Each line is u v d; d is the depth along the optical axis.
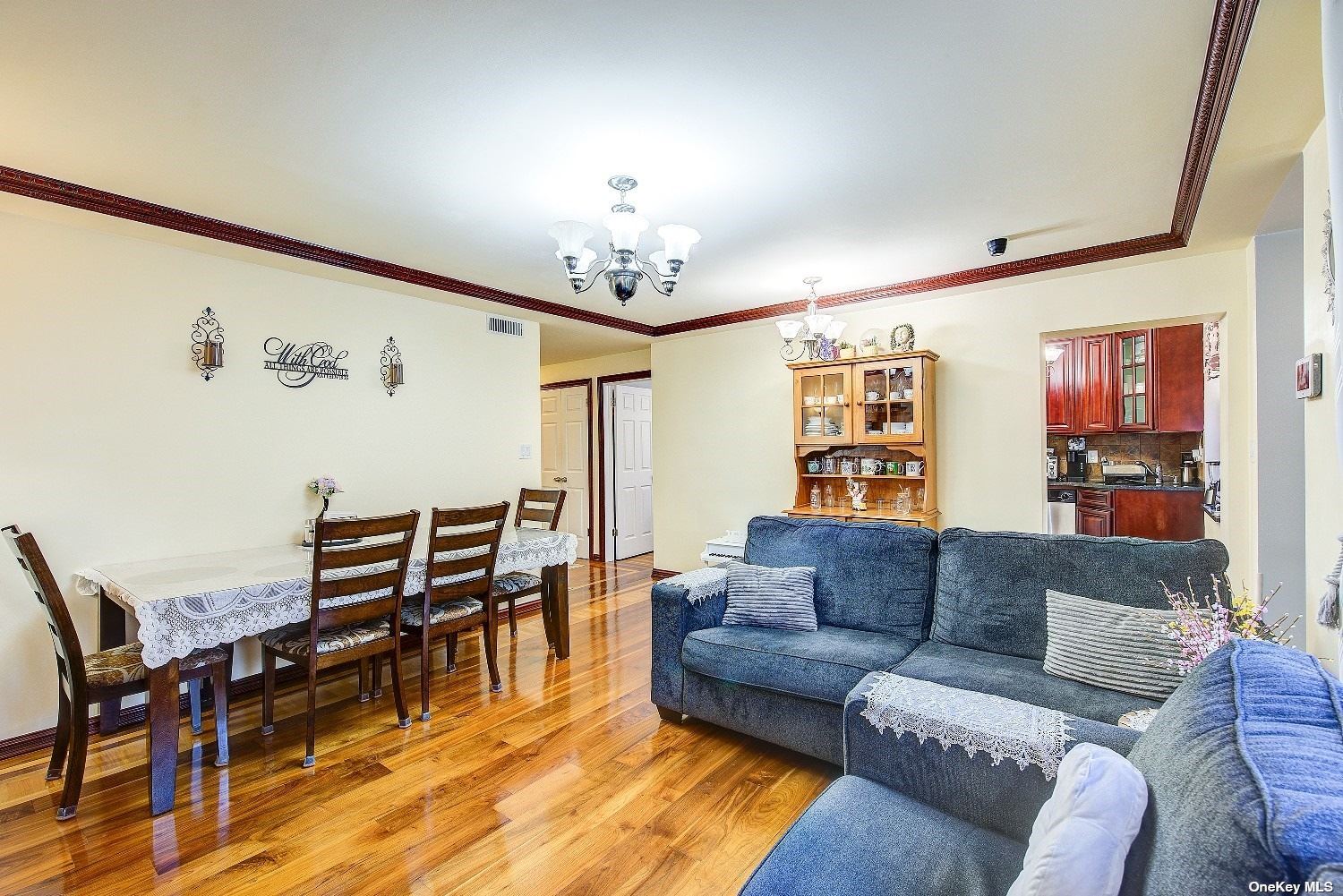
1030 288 3.90
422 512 4.08
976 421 4.10
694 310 4.83
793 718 2.38
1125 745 1.29
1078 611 2.11
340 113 1.97
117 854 1.88
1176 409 5.31
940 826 1.34
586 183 2.50
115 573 2.63
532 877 1.77
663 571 5.78
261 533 3.32
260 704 3.05
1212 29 1.60
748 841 1.93
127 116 1.97
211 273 3.15
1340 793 0.64
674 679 2.74
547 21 1.55
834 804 1.42
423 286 3.78
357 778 2.32
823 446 4.52
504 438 4.60
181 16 1.50
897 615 2.58
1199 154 2.23
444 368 4.23
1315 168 1.97
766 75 1.80
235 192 2.55
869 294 4.20
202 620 2.24
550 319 4.75
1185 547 2.11
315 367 3.56
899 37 1.63
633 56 1.70
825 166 2.38
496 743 2.59
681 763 2.42
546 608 3.76
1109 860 0.84
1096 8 1.53
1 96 1.84
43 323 2.65
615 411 6.70
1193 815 0.72
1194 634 1.69
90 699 2.11
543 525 4.92
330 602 2.65
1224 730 0.83
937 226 3.05
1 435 2.56
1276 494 2.93
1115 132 2.15
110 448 2.83
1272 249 2.96
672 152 2.26
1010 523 3.98
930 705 1.50
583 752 2.51
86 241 2.77
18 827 2.02
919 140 2.20
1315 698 0.85
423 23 1.55
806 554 2.90
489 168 2.37
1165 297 3.47
